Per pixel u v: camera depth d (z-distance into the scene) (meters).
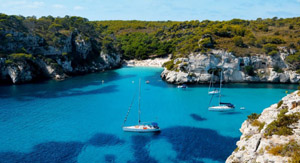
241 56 110.44
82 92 92.06
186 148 49.38
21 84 102.38
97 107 74.81
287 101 43.53
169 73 114.69
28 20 137.12
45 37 128.25
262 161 30.55
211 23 174.75
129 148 49.28
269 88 99.88
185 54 114.38
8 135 54.06
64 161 44.19
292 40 122.19
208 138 53.84
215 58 109.12
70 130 57.38
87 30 169.50
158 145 50.62
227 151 48.06
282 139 32.12
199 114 69.62
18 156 45.53
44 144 50.34
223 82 110.44
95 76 126.81
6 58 104.50
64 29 145.25
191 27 187.50
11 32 114.00
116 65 159.88
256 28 154.62
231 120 64.75
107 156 46.19
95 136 54.50
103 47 159.75
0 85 99.38
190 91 95.94
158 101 82.19
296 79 107.25
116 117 66.50
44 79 114.81
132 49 175.38
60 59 124.56
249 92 93.81
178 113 70.31
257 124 47.94
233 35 133.62
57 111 70.19
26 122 61.47
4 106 73.19
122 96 87.81
